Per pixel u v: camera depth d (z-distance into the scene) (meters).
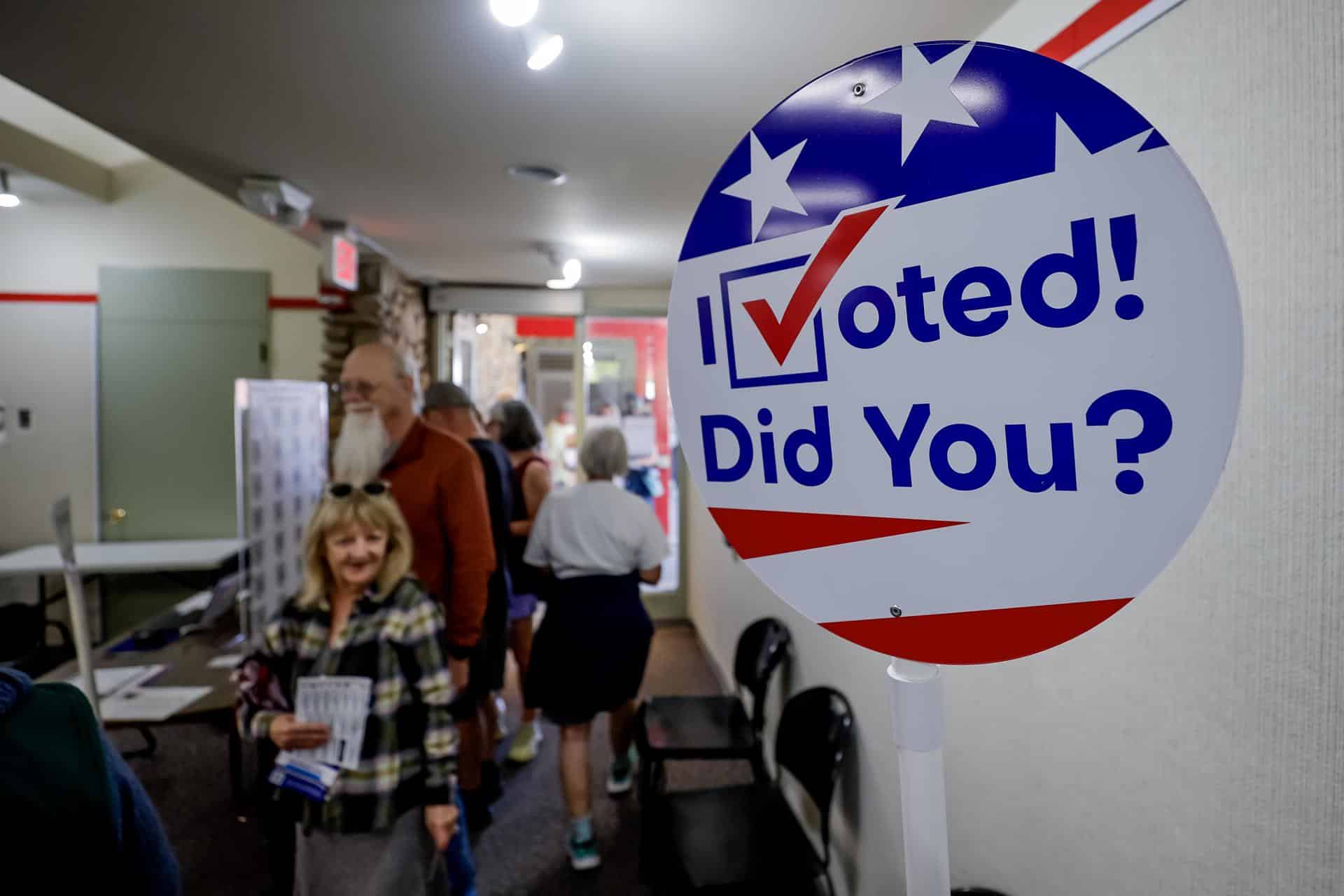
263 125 1.87
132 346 4.48
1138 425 0.49
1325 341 0.66
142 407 4.49
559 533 2.28
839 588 0.60
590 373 4.85
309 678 1.42
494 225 2.86
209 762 2.97
